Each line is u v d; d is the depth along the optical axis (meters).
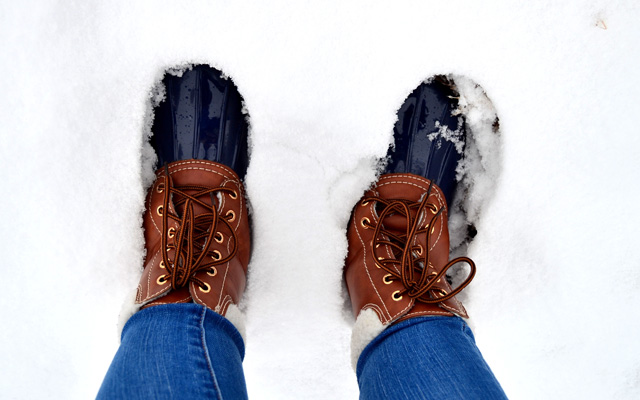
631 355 1.08
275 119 0.94
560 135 1.00
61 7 0.92
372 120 0.95
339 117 0.95
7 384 1.03
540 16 0.97
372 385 0.74
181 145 0.99
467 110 1.00
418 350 0.73
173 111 0.98
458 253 1.06
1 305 0.99
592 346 1.07
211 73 0.98
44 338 1.01
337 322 1.01
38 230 0.96
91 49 0.92
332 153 0.95
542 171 1.01
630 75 1.00
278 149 0.95
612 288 1.05
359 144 0.95
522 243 1.03
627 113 1.01
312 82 0.94
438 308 0.78
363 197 0.99
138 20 0.93
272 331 1.00
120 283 0.97
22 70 0.93
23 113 0.94
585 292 1.05
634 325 1.07
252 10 0.93
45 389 1.03
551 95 0.99
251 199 0.96
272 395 1.09
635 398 1.08
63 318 1.00
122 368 0.64
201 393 0.63
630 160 1.02
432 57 0.96
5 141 0.94
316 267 0.97
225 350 0.71
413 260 0.89
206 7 0.93
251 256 0.99
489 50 0.97
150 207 0.96
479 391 0.66
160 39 0.93
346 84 0.95
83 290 0.98
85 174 0.94
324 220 0.96
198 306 0.72
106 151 0.94
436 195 1.00
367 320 0.81
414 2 0.95
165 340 0.67
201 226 0.90
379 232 0.94
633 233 1.04
